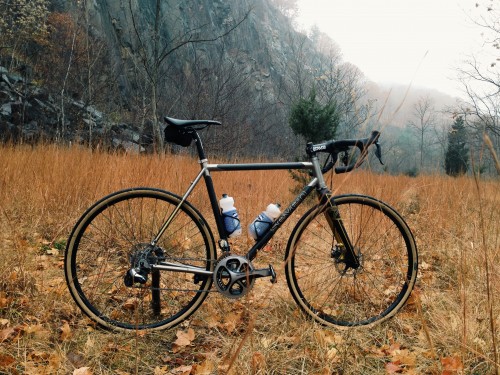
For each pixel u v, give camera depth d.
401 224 2.56
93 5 29.22
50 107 15.30
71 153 5.73
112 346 2.18
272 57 59.88
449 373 1.93
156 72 9.52
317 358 2.12
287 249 2.48
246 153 16.25
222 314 2.62
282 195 6.07
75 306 2.55
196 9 38.81
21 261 2.87
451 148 17.03
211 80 18.00
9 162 5.21
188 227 3.42
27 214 4.15
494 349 1.68
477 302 2.61
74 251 2.31
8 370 1.89
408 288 2.56
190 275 3.10
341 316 2.61
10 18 18.83
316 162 2.48
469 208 4.61
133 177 4.62
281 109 29.23
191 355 2.18
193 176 5.18
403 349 2.27
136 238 2.77
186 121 2.37
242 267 2.34
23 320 2.33
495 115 11.95
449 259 3.44
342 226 2.55
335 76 27.00
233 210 2.43
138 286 2.40
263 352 2.14
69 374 1.95
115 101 19.38
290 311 2.61
